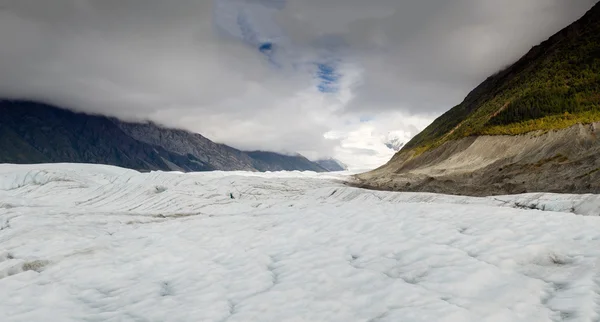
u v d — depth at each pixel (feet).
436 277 31.96
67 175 254.27
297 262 39.40
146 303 31.96
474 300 27.76
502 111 317.01
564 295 27.40
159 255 44.78
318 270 36.22
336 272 35.42
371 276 33.50
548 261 34.40
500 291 28.96
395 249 39.96
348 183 326.65
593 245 36.22
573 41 340.18
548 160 202.08
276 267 38.83
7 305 32.27
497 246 37.86
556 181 156.66
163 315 29.37
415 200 132.36
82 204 189.06
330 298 30.12
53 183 233.76
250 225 56.65
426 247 38.96
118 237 54.49
